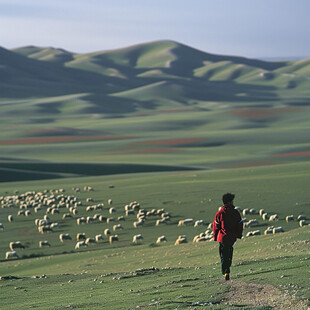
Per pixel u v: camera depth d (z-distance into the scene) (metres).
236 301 52.72
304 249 95.06
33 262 157.88
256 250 108.94
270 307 48.12
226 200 61.88
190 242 162.38
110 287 77.38
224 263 61.56
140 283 76.81
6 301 76.69
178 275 79.75
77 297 72.06
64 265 142.75
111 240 187.00
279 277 58.69
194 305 53.38
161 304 55.94
